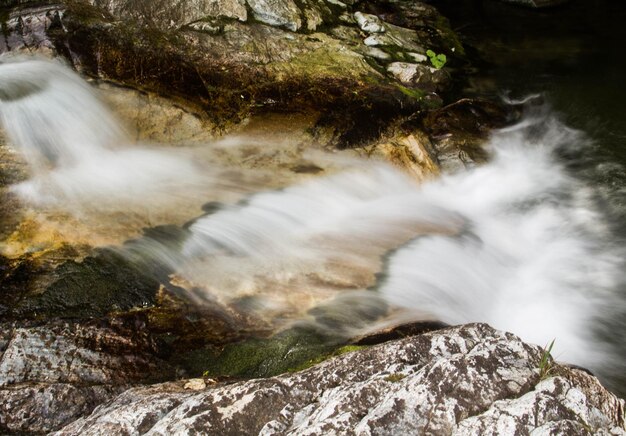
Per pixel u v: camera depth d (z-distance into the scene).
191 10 7.97
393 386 2.93
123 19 7.58
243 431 2.90
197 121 7.16
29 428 3.49
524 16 12.00
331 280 5.28
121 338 4.29
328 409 2.86
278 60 7.89
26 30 7.19
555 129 8.38
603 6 12.47
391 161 7.09
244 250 5.54
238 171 6.74
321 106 7.50
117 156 6.72
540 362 3.10
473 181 7.29
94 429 3.00
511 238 6.47
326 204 6.43
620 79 9.63
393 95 7.88
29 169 6.16
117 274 5.00
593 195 7.16
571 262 6.16
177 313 4.71
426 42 10.05
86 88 7.01
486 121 8.29
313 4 9.19
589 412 2.79
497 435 2.61
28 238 5.27
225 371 4.29
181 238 5.57
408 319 4.88
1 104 6.56
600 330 5.28
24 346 4.01
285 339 4.57
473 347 3.23
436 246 5.99
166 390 3.60
